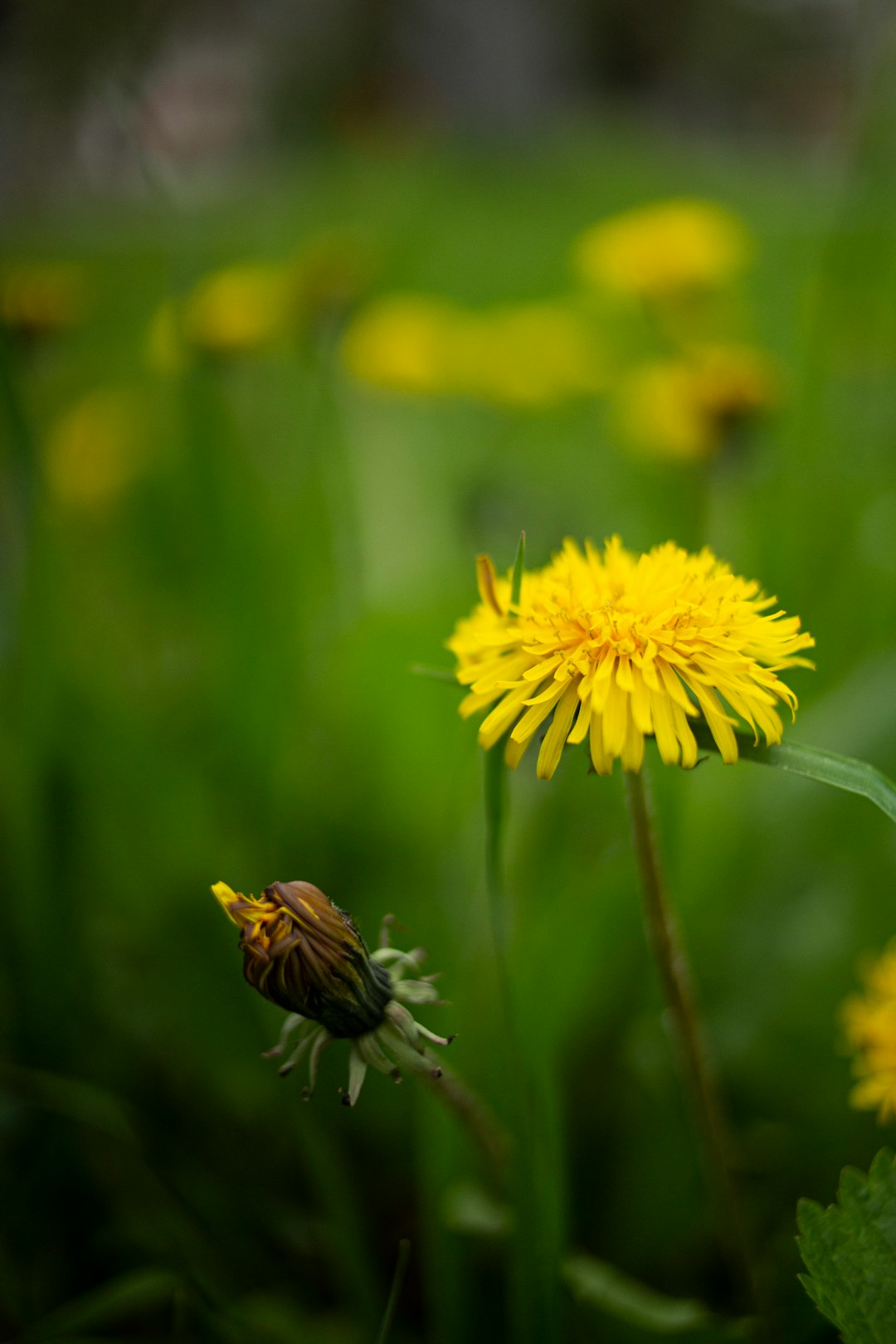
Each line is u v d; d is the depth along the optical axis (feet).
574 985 1.28
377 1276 1.35
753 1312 1.21
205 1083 1.41
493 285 4.50
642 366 3.06
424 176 6.69
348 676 1.67
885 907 1.42
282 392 2.43
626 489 2.42
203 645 1.87
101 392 2.67
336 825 1.57
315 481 1.86
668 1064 1.36
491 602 1.15
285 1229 1.32
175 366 1.86
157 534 2.21
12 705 1.48
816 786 1.44
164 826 1.53
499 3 12.30
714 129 11.45
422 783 1.60
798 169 7.08
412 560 2.16
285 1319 1.26
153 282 3.42
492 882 1.17
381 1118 1.40
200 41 5.04
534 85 12.69
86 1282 1.32
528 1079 1.17
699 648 1.11
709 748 1.12
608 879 1.28
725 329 2.60
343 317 2.11
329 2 9.20
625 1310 1.22
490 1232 1.24
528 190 6.32
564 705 1.11
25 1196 1.33
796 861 1.45
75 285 2.17
